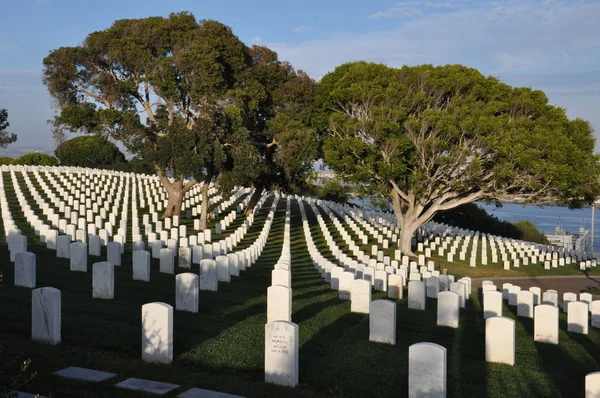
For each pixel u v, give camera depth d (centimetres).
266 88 4488
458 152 3531
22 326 1166
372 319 1312
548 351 1402
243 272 2470
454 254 4369
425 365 909
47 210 3481
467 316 1852
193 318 1377
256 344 1191
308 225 4303
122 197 4912
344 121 3831
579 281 3753
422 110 3822
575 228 12700
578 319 1702
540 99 3881
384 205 4353
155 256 2414
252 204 4672
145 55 3878
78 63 4012
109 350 1091
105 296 1498
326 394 964
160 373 977
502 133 3488
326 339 1297
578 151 3544
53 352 1034
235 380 976
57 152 8938
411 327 1541
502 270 3966
